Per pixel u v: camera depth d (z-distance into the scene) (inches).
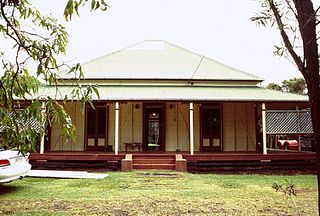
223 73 757.3
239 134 684.7
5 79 92.2
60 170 547.2
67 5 73.2
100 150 669.3
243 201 282.7
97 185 374.6
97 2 75.1
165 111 680.4
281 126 605.6
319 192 65.6
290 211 244.8
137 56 828.0
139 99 581.0
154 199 288.8
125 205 263.3
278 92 689.0
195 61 813.9
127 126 679.7
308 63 64.4
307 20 63.8
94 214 233.1
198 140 677.3
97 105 680.4
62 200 284.7
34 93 99.1
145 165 547.8
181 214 234.7
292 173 536.1
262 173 536.4
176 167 533.0
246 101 588.7
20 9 102.3
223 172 548.1
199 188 355.6
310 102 65.0
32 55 93.0
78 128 675.4
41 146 567.5
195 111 684.1
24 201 281.6
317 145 64.7
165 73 747.4
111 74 735.1
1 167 312.5
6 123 80.0
